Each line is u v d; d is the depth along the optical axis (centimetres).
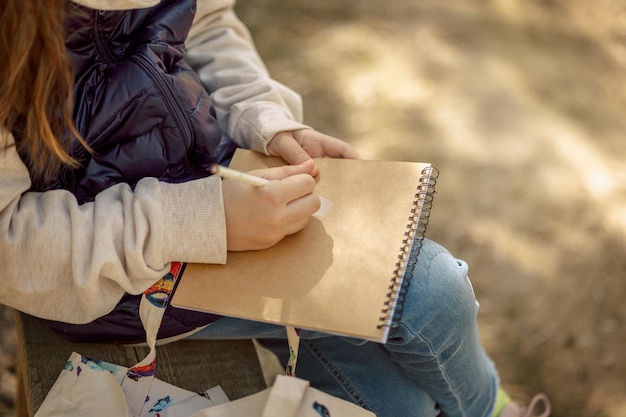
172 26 110
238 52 128
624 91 275
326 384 121
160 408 103
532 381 190
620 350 198
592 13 308
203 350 118
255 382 117
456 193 230
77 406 99
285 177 104
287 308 92
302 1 294
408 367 111
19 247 94
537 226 224
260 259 99
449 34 287
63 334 107
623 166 244
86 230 95
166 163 108
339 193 104
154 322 100
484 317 202
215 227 96
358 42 279
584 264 216
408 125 249
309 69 266
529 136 250
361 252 96
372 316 89
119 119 103
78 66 101
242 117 118
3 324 181
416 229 97
